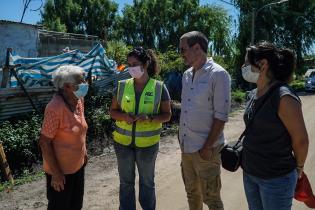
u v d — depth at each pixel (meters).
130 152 4.41
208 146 3.76
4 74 9.57
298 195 3.17
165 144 9.83
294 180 2.94
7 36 16.23
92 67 11.95
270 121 2.84
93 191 6.21
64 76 3.58
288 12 31.17
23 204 5.69
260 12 31.03
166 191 6.21
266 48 2.89
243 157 3.11
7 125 8.43
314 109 17.81
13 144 7.75
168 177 6.97
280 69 2.87
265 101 2.87
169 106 4.48
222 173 7.09
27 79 10.09
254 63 2.93
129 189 4.51
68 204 3.84
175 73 15.62
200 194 4.22
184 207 5.53
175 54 18.92
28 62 10.20
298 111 2.76
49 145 3.62
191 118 3.86
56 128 3.60
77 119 3.73
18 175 7.35
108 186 6.46
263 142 2.90
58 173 3.65
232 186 6.39
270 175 2.91
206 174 3.89
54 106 3.58
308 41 32.12
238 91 22.53
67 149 3.68
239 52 30.77
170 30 43.16
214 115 3.75
